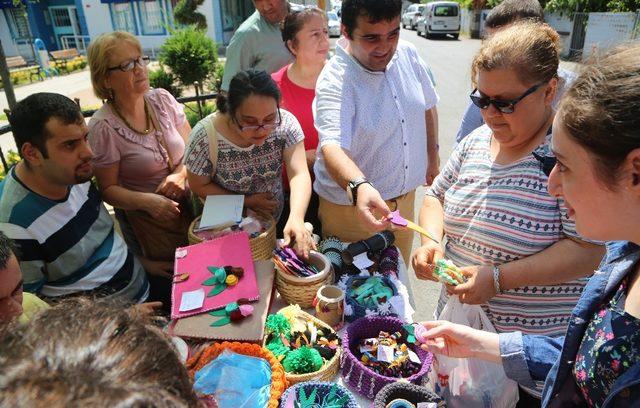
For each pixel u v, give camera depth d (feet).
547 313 4.49
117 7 55.01
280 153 6.59
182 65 19.17
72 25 62.54
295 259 5.04
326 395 3.62
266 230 5.71
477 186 4.62
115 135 6.66
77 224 5.46
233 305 4.33
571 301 4.46
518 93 3.92
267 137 6.27
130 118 6.87
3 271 3.32
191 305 4.43
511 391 4.31
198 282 4.75
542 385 3.71
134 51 6.52
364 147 6.38
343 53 6.22
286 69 8.64
